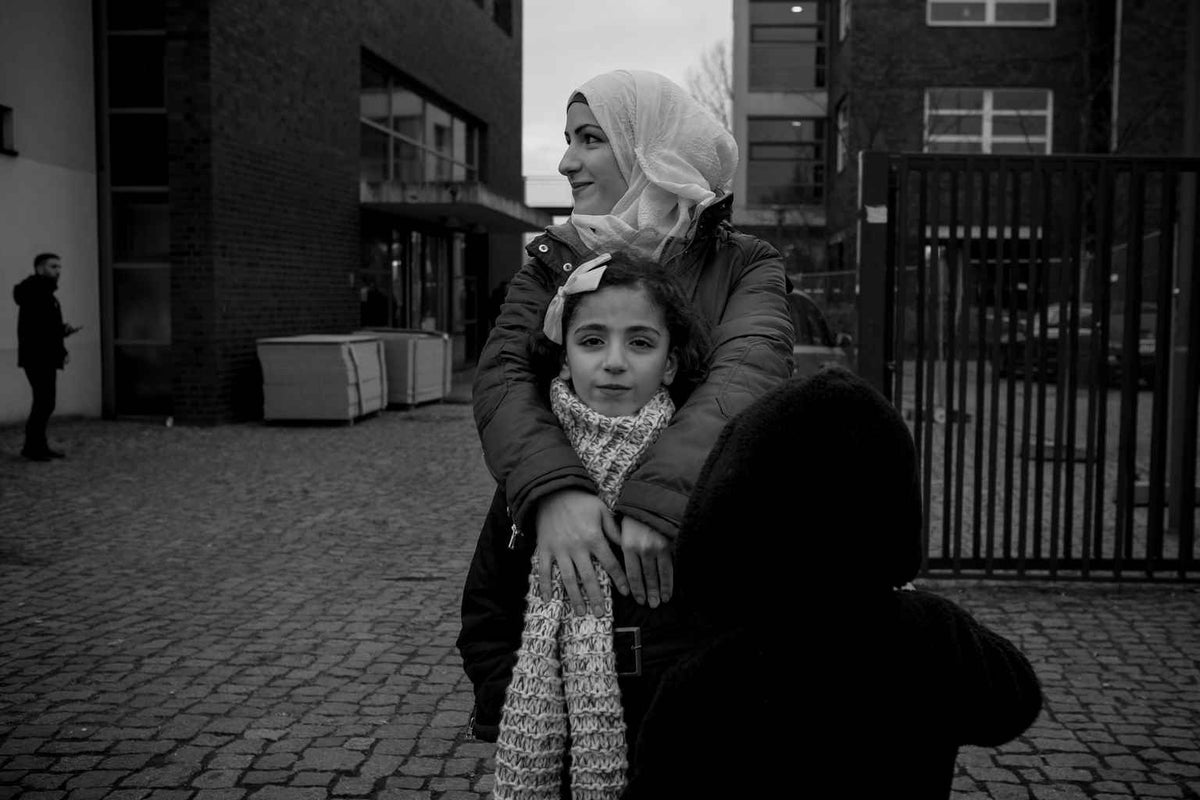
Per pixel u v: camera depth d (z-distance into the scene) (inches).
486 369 70.1
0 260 462.9
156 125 515.8
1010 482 236.7
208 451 428.8
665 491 57.8
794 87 1451.8
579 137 78.3
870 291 232.4
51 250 492.1
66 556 255.8
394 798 132.5
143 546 267.0
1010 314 231.3
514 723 61.3
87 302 516.4
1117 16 995.9
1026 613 216.7
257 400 546.0
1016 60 1093.8
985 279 229.8
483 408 67.5
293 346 514.3
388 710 161.0
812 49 1450.5
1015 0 1093.1
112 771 138.8
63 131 498.9
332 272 635.5
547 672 61.1
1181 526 236.5
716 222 74.2
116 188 519.5
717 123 77.4
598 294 63.6
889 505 48.4
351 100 658.2
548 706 61.1
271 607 215.2
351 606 216.4
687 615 59.0
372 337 562.3
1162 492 235.0
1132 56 992.9
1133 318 232.1
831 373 50.0
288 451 433.7
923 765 52.8
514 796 61.0
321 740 149.7
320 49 610.5
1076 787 137.3
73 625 202.1
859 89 1109.1
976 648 53.9
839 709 51.1
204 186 497.0
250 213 534.0
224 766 140.8
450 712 160.4
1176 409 295.0
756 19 1451.8
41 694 166.1
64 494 332.5
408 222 786.8
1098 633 202.7
